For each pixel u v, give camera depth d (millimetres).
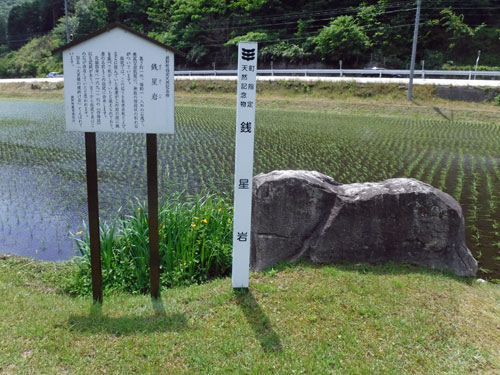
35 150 14594
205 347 3559
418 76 30422
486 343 3693
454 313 4055
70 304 4293
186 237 5309
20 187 10148
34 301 4289
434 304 4176
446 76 30125
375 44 35250
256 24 40344
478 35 33719
